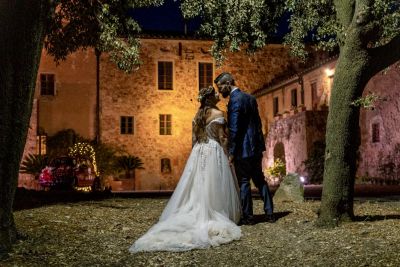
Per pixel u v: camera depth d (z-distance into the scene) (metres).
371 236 5.57
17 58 5.04
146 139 29.19
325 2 8.72
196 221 5.88
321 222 6.33
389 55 6.24
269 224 6.72
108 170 27.56
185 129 29.64
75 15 11.20
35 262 4.87
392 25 6.74
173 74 29.69
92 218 7.35
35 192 12.98
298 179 10.13
